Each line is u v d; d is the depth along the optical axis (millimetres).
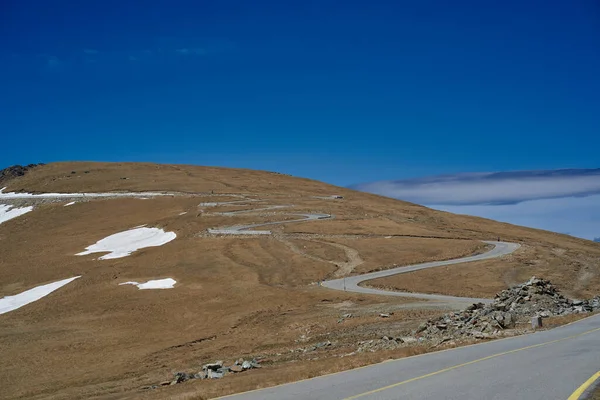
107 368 35500
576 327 24453
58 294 64750
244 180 193250
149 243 100062
